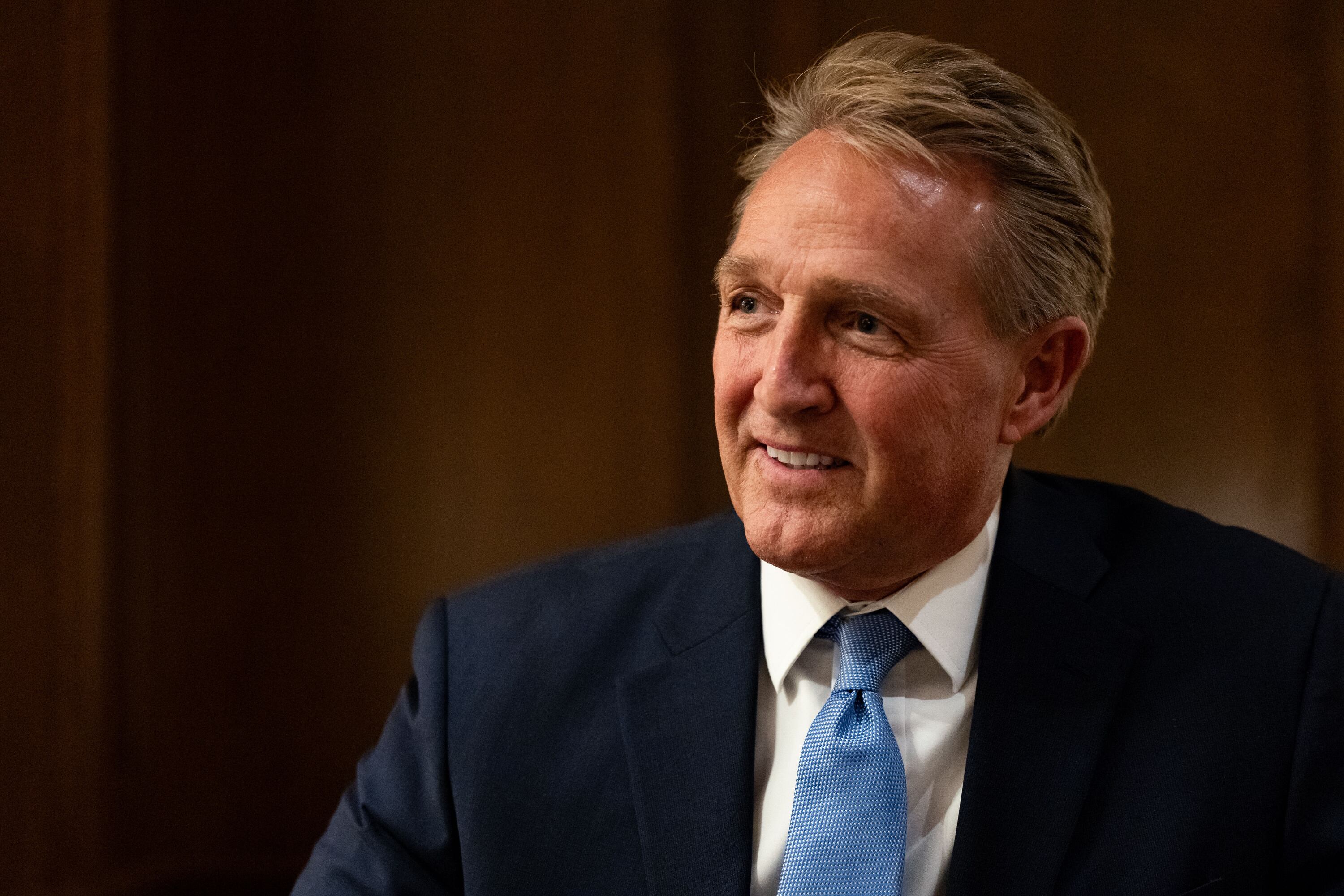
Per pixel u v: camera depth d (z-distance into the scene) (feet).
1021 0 24.21
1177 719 9.37
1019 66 24.17
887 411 8.68
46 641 22.07
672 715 9.93
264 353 24.94
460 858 10.14
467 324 25.30
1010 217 9.14
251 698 24.80
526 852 9.71
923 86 9.03
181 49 24.14
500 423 25.23
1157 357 23.61
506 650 10.73
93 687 22.63
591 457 25.13
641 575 11.16
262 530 24.90
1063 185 9.47
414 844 10.12
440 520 25.16
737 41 25.31
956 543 9.52
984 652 9.73
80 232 22.36
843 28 24.75
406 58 25.35
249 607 24.81
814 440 8.84
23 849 21.65
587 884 9.50
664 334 25.16
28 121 21.76
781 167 9.16
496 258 25.35
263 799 24.81
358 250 25.23
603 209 25.27
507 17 25.46
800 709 9.95
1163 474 23.49
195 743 24.36
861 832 8.95
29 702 21.79
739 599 10.47
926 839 9.41
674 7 25.31
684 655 10.26
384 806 10.30
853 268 8.57
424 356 25.27
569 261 25.29
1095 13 23.97
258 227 24.90
